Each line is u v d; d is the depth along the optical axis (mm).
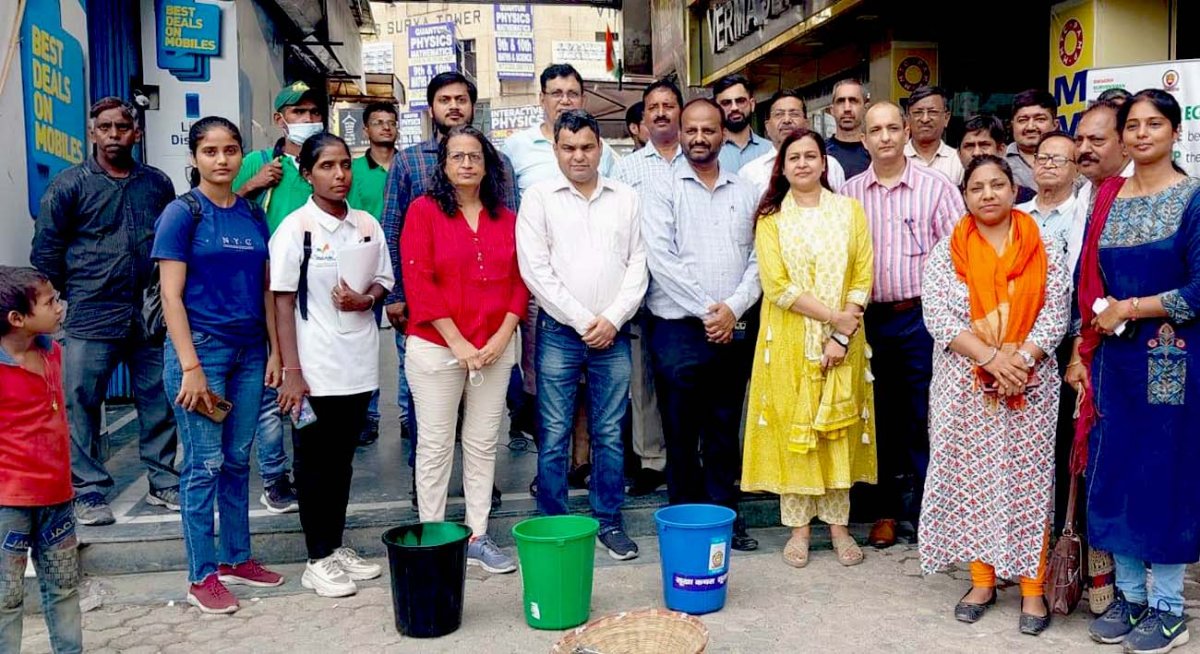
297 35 9500
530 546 3475
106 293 4305
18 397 2885
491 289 4016
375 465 5426
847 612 3688
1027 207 4160
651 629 3221
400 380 5262
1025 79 7305
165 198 4516
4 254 4406
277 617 3705
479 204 4059
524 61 25234
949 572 4121
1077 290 3594
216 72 6910
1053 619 3625
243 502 3965
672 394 4293
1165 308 3156
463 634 3525
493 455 4172
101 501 4367
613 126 12477
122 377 6949
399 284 4359
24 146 4633
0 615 2920
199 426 3684
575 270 4078
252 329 3795
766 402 4160
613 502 4305
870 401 4227
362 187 5762
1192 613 3641
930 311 3688
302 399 3801
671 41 12117
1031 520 3480
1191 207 3150
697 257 4258
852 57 8414
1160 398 3219
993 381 3498
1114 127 3727
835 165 4715
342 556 4082
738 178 4406
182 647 3434
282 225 3818
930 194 4289
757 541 4516
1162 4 5777
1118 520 3318
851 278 4156
